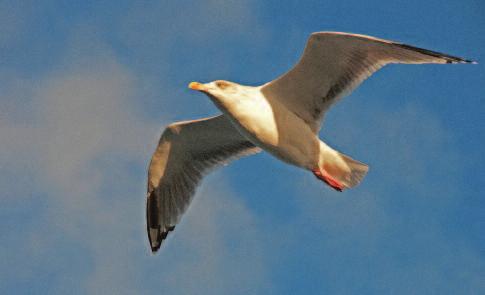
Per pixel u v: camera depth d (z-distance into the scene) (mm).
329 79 14352
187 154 15992
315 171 14695
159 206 16172
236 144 15984
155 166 16016
